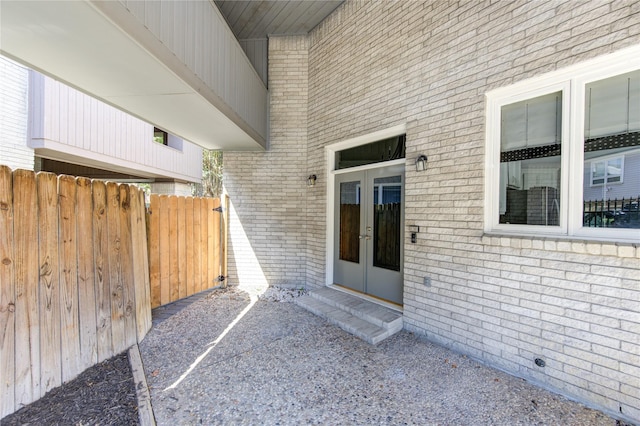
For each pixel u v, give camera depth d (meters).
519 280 2.72
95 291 2.83
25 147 5.30
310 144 5.45
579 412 2.27
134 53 2.30
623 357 2.19
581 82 2.47
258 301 4.88
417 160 3.54
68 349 2.53
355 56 4.46
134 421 2.12
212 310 4.45
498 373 2.79
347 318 3.95
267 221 5.70
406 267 3.71
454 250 3.21
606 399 2.26
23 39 2.11
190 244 5.03
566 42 2.47
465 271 3.12
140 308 3.49
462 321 3.14
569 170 2.54
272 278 5.70
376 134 4.16
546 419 2.20
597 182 2.43
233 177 5.76
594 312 2.32
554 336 2.51
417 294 3.58
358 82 4.42
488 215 3.00
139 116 3.75
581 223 2.50
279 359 3.05
